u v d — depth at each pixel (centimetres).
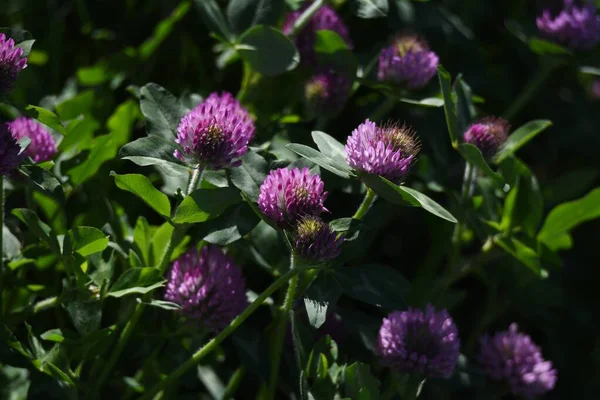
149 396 57
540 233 65
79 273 56
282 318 58
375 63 66
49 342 60
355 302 70
